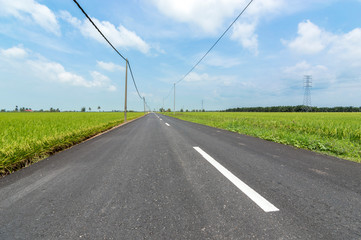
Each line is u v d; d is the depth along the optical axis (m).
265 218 1.55
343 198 1.94
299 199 1.90
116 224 1.48
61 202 1.86
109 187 2.23
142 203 1.82
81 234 1.36
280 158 3.72
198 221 1.51
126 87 18.42
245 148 4.77
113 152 4.27
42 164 3.32
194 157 3.76
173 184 2.32
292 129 9.76
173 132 8.41
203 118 22.33
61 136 4.96
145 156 3.85
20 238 1.32
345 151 4.39
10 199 1.94
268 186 2.25
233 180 2.46
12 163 2.98
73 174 2.74
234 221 1.50
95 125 9.06
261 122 12.66
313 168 3.03
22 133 5.40
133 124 14.03
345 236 1.31
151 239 1.28
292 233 1.34
